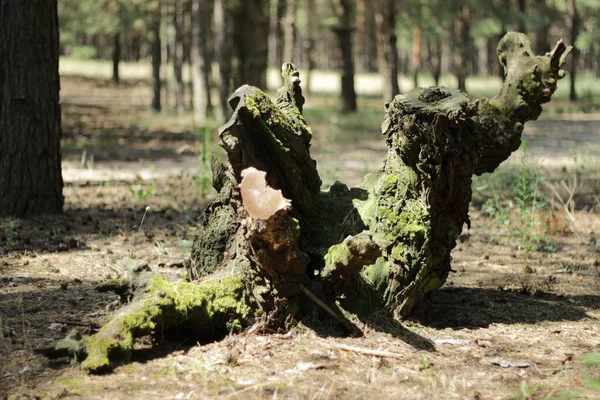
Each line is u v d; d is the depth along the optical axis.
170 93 40.91
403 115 4.68
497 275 6.62
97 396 3.64
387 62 28.30
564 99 37.00
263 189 4.05
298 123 4.71
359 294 4.63
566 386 3.96
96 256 6.79
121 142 18.88
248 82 20.59
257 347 4.27
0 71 8.33
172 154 16.33
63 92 40.81
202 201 10.10
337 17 27.92
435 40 33.97
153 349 4.29
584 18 46.72
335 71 64.88
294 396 3.68
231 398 3.64
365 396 3.72
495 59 57.75
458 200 4.81
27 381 3.82
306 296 4.56
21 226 7.94
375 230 4.73
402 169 4.79
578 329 4.99
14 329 4.62
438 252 4.78
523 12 33.56
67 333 4.56
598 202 10.09
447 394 3.79
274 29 49.69
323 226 4.77
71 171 13.38
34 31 8.28
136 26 31.39
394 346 4.43
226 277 4.49
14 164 8.37
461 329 4.90
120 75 52.94
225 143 4.18
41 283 5.80
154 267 6.41
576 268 6.99
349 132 21.95
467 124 4.76
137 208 9.56
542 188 11.37
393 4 27.98
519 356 4.43
